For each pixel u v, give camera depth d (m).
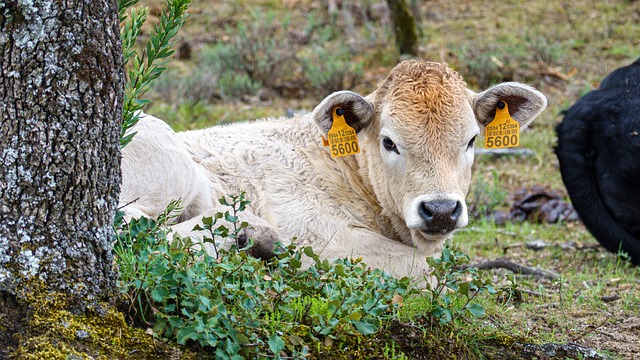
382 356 4.50
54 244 3.95
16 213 3.89
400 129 5.48
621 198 8.18
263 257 5.39
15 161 3.87
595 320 5.66
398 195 5.59
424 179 5.38
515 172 11.49
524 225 9.70
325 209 5.93
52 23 3.83
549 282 7.08
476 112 5.88
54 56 3.86
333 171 6.09
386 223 6.05
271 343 4.11
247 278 4.51
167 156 5.58
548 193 10.46
